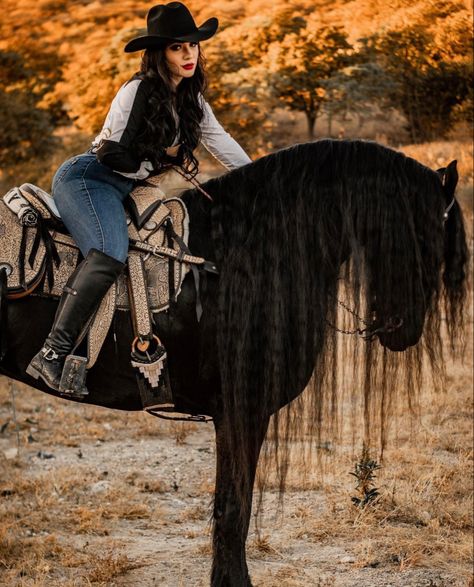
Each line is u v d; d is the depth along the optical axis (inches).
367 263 135.0
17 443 241.6
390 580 161.2
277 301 131.7
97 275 127.0
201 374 136.8
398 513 192.1
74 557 172.2
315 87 723.4
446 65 584.4
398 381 142.3
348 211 133.3
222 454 140.7
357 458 220.8
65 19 1068.5
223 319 132.2
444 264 139.8
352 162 134.5
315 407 135.6
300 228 133.1
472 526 186.4
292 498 203.8
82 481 216.7
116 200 132.3
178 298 133.0
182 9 129.4
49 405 292.0
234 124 685.9
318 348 134.6
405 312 135.9
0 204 133.3
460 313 140.6
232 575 141.8
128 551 177.5
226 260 133.9
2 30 1017.5
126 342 132.4
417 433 237.3
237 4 737.6
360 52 672.4
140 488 215.8
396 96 668.7
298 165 135.1
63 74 938.7
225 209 136.8
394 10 573.9
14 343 132.2
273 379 131.7
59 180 133.4
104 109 721.0
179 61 129.6
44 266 130.1
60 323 127.2
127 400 137.2
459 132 607.5
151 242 132.3
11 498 206.5
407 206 134.0
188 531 188.5
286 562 171.3
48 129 768.9
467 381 285.4
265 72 689.0
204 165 560.7
